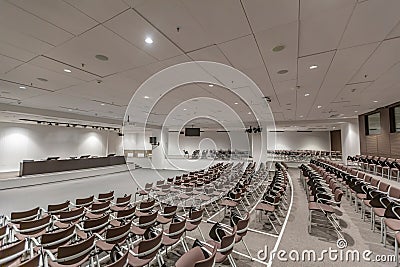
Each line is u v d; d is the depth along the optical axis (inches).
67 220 134.9
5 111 303.7
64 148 518.0
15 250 89.1
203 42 120.8
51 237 100.7
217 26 104.4
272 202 169.8
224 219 181.2
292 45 124.2
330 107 340.5
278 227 159.9
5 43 121.6
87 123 470.6
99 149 608.7
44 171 362.0
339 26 104.0
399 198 146.3
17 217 139.3
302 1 85.9
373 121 406.0
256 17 96.7
